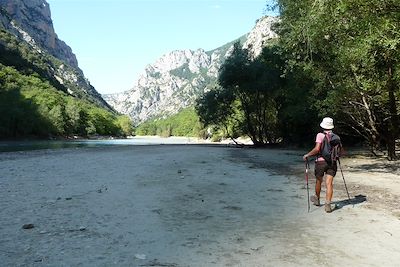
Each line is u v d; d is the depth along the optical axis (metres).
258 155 26.36
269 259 5.28
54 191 10.91
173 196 10.07
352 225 7.12
